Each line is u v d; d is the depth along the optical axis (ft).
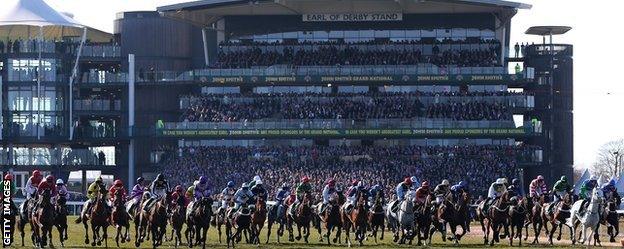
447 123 400.47
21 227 193.57
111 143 435.12
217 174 382.42
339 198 203.82
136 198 210.59
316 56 421.18
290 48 424.87
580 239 207.10
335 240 206.28
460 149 393.91
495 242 203.31
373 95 412.77
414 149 393.29
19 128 427.74
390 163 380.99
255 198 200.64
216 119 410.52
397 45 422.82
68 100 431.84
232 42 428.15
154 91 437.17
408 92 416.67
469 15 427.33
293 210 213.87
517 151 399.65
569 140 427.74
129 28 445.37
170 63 448.24
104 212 186.70
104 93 442.50
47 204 180.24
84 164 426.92
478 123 400.26
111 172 431.84
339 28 430.20
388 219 220.02
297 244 205.46
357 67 415.64
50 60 429.79
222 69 422.00
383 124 402.11
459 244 196.24
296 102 413.39
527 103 412.36
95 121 444.55
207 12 425.69
